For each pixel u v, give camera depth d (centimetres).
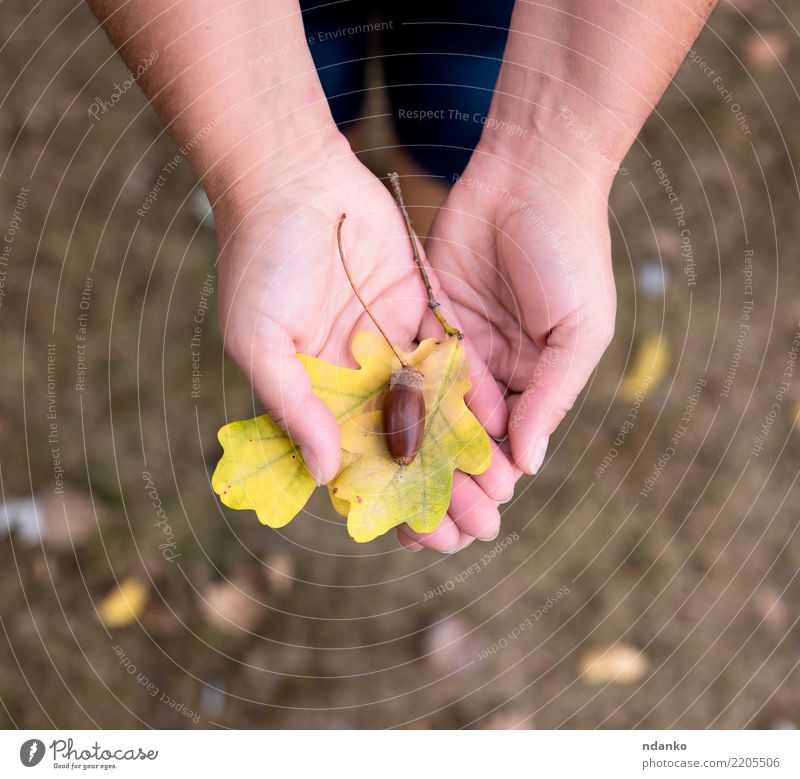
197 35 46
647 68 47
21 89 70
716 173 70
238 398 64
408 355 45
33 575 60
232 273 46
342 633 60
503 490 47
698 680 60
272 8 47
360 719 58
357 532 43
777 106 71
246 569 61
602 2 47
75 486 62
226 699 58
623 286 67
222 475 44
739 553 62
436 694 59
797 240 69
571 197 47
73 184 68
